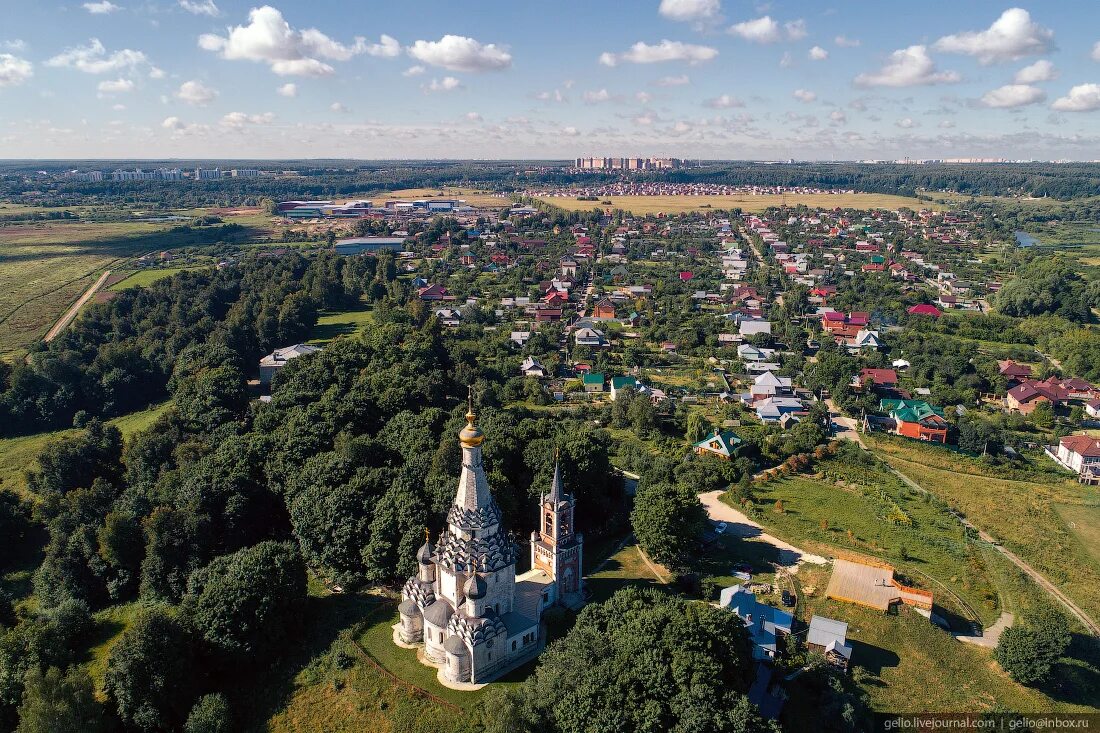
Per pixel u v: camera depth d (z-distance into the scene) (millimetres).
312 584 112312
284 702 88688
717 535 129000
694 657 79062
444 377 188500
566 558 103125
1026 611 109062
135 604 113062
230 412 163000
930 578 117312
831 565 119125
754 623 97375
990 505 146375
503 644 90062
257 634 93188
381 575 106500
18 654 94188
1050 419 188250
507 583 91000
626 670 79312
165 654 86125
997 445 174375
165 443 147000
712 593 108125
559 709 77812
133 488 132875
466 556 87438
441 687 86812
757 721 74562
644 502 118938
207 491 121625
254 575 96312
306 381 173000
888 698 89750
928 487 155125
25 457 172875
